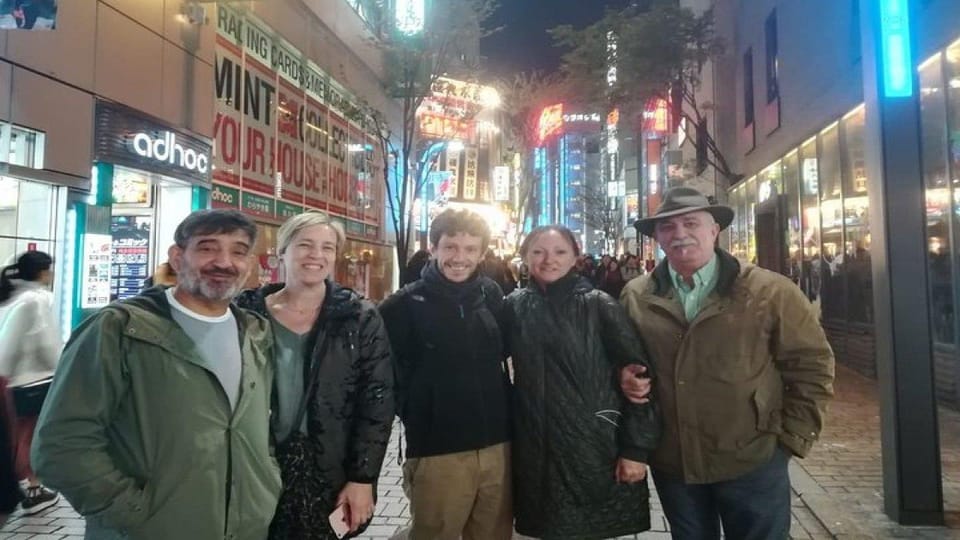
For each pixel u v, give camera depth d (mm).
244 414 2324
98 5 8914
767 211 16641
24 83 7762
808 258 13570
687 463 2939
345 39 18438
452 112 19781
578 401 2984
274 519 2527
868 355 10609
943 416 7699
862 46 4988
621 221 69625
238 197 12992
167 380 2180
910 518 4621
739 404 2869
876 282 4879
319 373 2658
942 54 7949
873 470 5961
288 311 2754
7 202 7926
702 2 25938
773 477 2916
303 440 2617
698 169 25797
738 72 20078
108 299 8969
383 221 22969
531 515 3045
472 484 3098
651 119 40844
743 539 2949
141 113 9742
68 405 2055
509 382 3266
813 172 13258
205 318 2324
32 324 5258
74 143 8492
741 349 2887
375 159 22109
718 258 3043
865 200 10711
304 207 16250
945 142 7941
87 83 8711
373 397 2758
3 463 3771
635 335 3049
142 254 11094
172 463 2145
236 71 12930
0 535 4738
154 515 2119
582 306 3084
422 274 3293
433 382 3086
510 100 25672
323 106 17531
